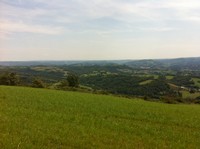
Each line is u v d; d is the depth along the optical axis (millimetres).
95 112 30297
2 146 14023
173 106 48344
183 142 18797
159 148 16531
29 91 52219
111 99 50125
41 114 25109
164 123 26953
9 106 29297
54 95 47281
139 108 37688
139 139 18406
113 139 17734
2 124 19203
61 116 25016
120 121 25547
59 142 15875
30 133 17172
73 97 46688
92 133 18984
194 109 44781
